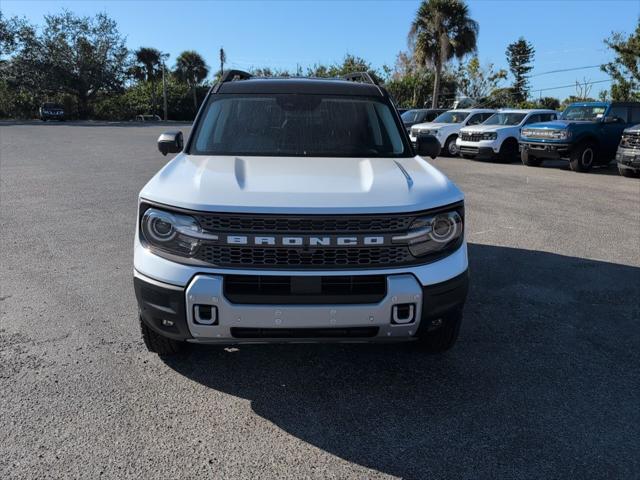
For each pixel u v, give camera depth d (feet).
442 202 10.05
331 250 9.41
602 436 9.48
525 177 42.47
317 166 11.44
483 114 62.08
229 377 11.29
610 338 13.41
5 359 11.78
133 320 13.96
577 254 20.54
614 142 47.16
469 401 10.53
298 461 8.75
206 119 13.57
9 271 17.60
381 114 14.10
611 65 93.35
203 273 9.43
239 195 9.55
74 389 10.68
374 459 8.82
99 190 32.68
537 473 8.53
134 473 8.37
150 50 208.95
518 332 13.66
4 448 8.87
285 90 14.35
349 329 9.69
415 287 9.63
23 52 170.50
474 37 109.91
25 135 82.38
